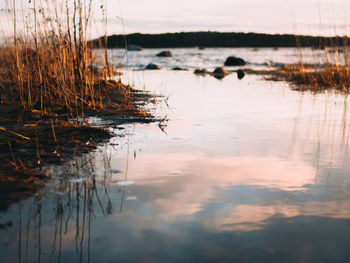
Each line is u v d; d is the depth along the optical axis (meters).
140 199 2.21
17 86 5.64
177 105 6.04
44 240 1.72
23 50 5.61
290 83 10.12
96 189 2.38
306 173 2.71
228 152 3.27
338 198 2.24
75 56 5.82
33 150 3.18
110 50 9.24
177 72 14.25
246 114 5.27
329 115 5.19
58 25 5.37
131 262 1.54
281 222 1.91
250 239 1.73
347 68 9.39
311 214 2.01
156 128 4.28
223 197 2.24
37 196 2.25
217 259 1.56
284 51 35.34
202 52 32.66
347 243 1.71
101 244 1.69
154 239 1.73
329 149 3.38
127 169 2.78
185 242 1.70
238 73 12.62
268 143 3.61
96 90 6.66
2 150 3.14
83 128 3.94
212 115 5.16
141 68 16.17
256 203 2.15
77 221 1.92
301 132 4.10
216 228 1.84
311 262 1.55
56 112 4.94
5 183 2.42
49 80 5.42
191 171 2.74
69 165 2.85
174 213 2.01
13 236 1.76
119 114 5.02
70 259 1.56
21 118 4.45
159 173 2.70
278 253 1.62
